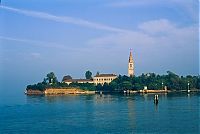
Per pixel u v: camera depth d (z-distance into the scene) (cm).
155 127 8369
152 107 13738
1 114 12269
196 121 9038
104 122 9512
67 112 12656
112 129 8281
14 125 9275
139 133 7706
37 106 15938
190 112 11300
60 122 9725
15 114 12219
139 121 9494
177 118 9825
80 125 9056
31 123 9638
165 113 11294
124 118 10344
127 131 7975
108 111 12688
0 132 8169
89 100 19788
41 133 7975
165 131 7806
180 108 12850
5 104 17662
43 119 10544
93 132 7956
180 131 7731
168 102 16175
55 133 7956
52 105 16400
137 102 16938
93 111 12825
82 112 12550
